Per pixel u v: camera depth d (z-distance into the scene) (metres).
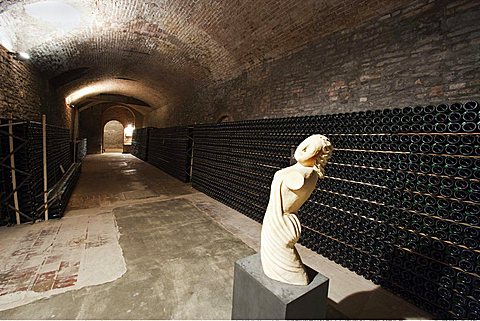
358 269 2.75
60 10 4.07
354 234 2.81
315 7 3.58
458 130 2.01
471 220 1.98
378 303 2.28
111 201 5.29
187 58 7.04
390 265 2.47
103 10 4.46
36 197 3.88
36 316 1.87
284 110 4.87
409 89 2.89
